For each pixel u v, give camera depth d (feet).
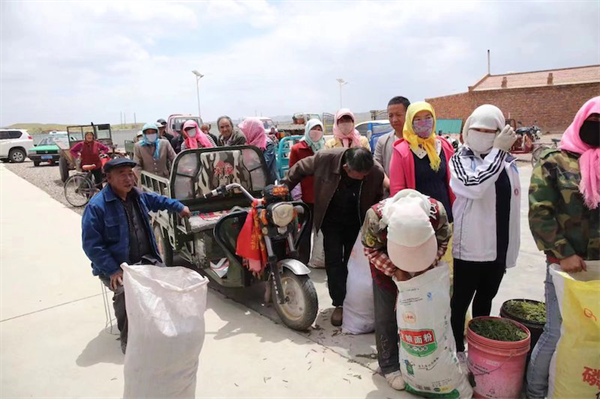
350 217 12.43
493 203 9.39
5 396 9.61
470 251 9.47
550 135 90.63
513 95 100.22
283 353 11.07
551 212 7.92
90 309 14.07
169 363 7.52
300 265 11.94
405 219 7.68
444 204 10.38
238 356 10.96
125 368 7.80
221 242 12.91
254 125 20.10
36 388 9.92
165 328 7.43
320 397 9.25
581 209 7.68
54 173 56.34
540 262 17.06
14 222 26.55
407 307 8.34
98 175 33.35
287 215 11.85
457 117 109.81
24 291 15.60
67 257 19.36
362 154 10.68
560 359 7.83
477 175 8.85
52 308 14.17
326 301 14.28
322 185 12.00
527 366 8.98
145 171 19.38
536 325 9.27
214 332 12.28
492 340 8.37
